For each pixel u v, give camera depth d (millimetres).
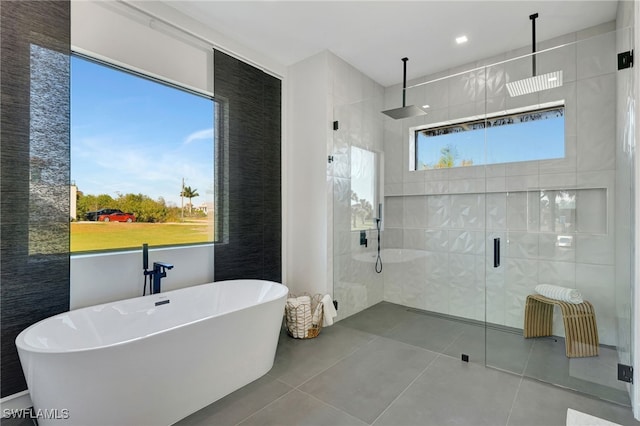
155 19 2467
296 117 3533
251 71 3193
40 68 1860
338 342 2861
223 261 2955
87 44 2127
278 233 3529
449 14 2576
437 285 3352
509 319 2758
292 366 2402
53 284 1917
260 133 3293
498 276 2834
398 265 3545
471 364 2432
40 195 1863
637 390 1776
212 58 2898
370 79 3809
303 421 1756
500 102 2898
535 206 2693
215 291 2699
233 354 2029
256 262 3266
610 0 2367
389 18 2648
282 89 3549
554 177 2605
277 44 3102
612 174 2336
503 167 2889
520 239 2758
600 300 2320
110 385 1505
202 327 1831
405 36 2938
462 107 3168
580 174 2484
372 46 3131
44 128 1875
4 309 1739
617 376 2008
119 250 2418
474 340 2885
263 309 2195
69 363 1400
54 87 1916
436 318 3350
